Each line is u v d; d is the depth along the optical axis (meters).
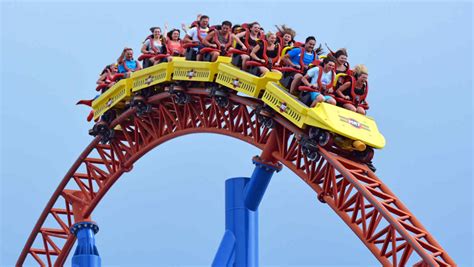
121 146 45.38
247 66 37.44
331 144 35.16
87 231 48.12
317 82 35.12
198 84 40.03
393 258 33.53
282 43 37.44
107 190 47.06
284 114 35.56
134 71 42.47
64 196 49.00
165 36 40.84
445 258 33.28
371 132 35.56
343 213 35.09
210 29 38.94
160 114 42.34
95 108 44.72
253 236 39.19
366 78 36.09
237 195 39.41
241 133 39.09
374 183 35.19
